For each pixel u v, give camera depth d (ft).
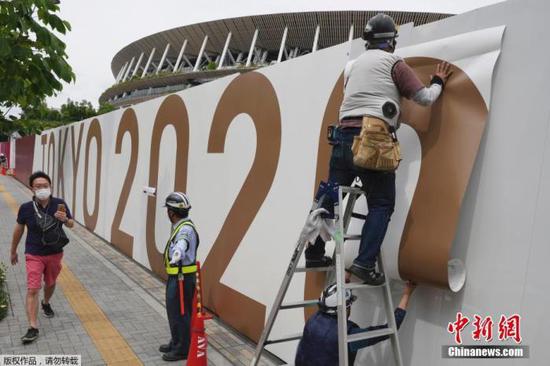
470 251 9.24
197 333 13.38
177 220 14.97
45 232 16.08
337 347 9.10
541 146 8.23
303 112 14.33
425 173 9.78
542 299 8.09
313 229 9.53
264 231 15.84
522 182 8.47
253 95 17.06
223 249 18.24
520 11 8.66
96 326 17.19
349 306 9.39
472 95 9.12
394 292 10.85
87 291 21.74
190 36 223.71
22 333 16.16
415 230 9.75
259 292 15.81
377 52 9.38
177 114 23.26
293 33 195.62
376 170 8.98
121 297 20.95
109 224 33.35
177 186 22.71
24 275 23.73
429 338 9.95
